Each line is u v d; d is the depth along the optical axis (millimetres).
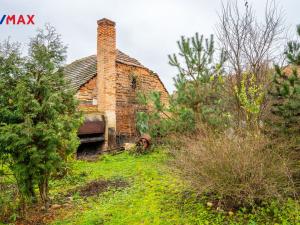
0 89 5375
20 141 5023
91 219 5043
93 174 8547
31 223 5168
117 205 5750
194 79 9656
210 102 9953
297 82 6449
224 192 4965
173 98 11000
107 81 13906
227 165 4949
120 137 14789
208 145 5324
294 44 6488
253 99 7512
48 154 5406
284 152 5527
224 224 4551
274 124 6836
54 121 5516
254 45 8539
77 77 15391
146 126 11555
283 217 4586
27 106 5277
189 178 5328
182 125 9828
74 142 6422
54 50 6027
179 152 7125
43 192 5754
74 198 6379
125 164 9766
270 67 8477
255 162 4902
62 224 5004
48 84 5723
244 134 6016
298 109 6406
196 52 9398
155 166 8734
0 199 5324
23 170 5262
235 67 8609
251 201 4820
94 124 12984
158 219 4910
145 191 6461
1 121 5395
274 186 4797
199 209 5164
